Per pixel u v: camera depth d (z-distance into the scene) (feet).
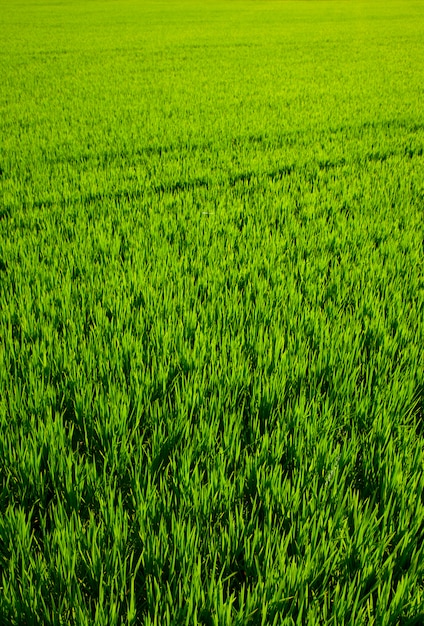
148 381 8.64
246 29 104.42
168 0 204.95
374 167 23.07
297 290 12.54
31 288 12.41
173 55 69.31
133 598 4.95
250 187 20.39
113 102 39.06
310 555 5.49
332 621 4.99
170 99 40.11
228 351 9.84
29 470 6.80
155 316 11.03
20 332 10.87
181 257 13.74
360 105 37.14
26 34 95.71
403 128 30.45
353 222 16.40
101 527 5.87
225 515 6.31
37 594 5.12
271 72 54.44
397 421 7.90
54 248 14.75
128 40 86.22
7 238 15.60
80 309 11.56
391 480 6.61
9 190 20.03
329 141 27.91
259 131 29.71
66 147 26.55
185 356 9.37
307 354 9.82
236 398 8.66
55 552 5.62
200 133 29.27
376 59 63.98
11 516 5.96
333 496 6.33
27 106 37.60
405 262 13.64
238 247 14.80
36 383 8.69
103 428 7.66
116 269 13.32
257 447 7.06
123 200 18.98
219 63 61.62
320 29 103.24
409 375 9.02
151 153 25.89
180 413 7.73
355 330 10.36
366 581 5.41
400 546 5.90
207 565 5.69
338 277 12.53
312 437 7.38
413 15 132.87
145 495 6.53
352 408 8.32
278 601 5.01
